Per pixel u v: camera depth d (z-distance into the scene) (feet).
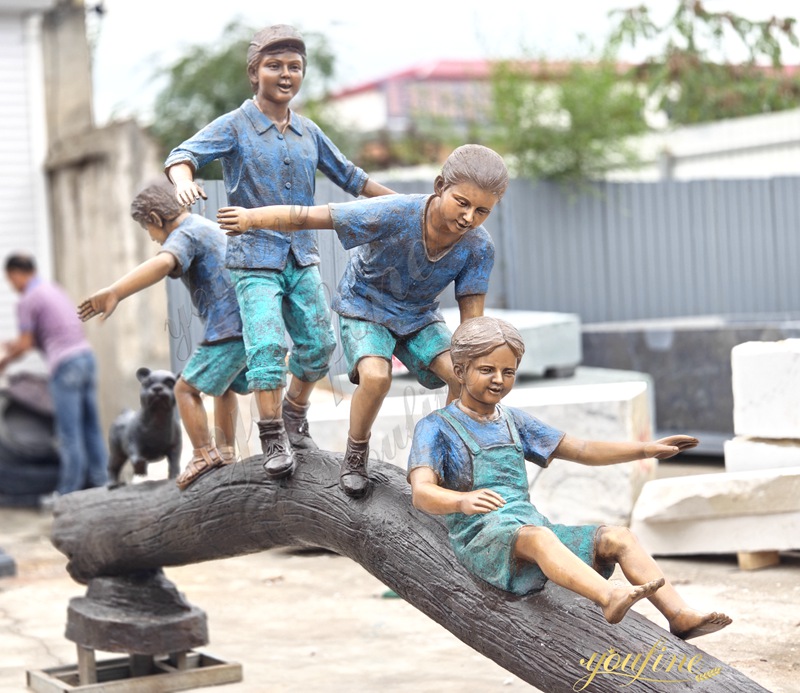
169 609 17.11
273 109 13.11
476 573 11.55
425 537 12.29
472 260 12.26
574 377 31.76
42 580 25.04
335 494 13.17
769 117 44.86
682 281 40.98
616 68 43.68
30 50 40.57
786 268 42.55
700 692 10.33
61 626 20.89
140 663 17.19
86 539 17.02
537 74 41.93
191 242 14.29
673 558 22.40
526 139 39.11
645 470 24.04
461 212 11.27
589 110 39.42
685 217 40.96
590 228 39.52
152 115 52.85
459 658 17.67
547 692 11.18
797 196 42.52
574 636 10.96
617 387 24.82
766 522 20.98
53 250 41.04
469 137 43.80
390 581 12.58
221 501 14.71
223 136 12.83
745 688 10.39
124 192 36.29
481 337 11.20
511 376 11.38
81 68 41.39
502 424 11.66
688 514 21.56
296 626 19.98
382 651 18.22
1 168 40.34
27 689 17.24
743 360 21.63
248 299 13.00
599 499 22.94
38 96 40.70
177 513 15.46
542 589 11.40
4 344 34.06
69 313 33.32
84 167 38.47
